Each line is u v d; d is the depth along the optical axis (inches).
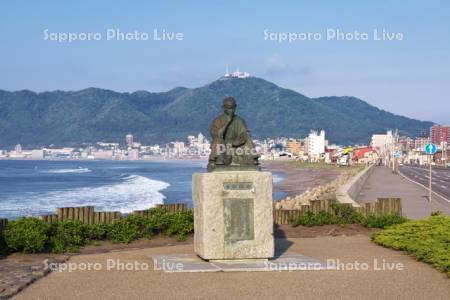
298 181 3796.8
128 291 482.9
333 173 4879.4
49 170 7377.0
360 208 991.0
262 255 603.2
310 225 943.0
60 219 805.9
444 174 3747.5
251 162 617.9
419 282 524.7
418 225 789.9
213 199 596.4
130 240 797.9
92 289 490.9
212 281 522.3
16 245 689.0
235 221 600.4
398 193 1898.4
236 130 620.7
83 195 2719.0
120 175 5575.8
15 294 471.5
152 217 846.5
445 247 643.5
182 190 3112.7
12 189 3287.4
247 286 501.4
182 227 839.1
